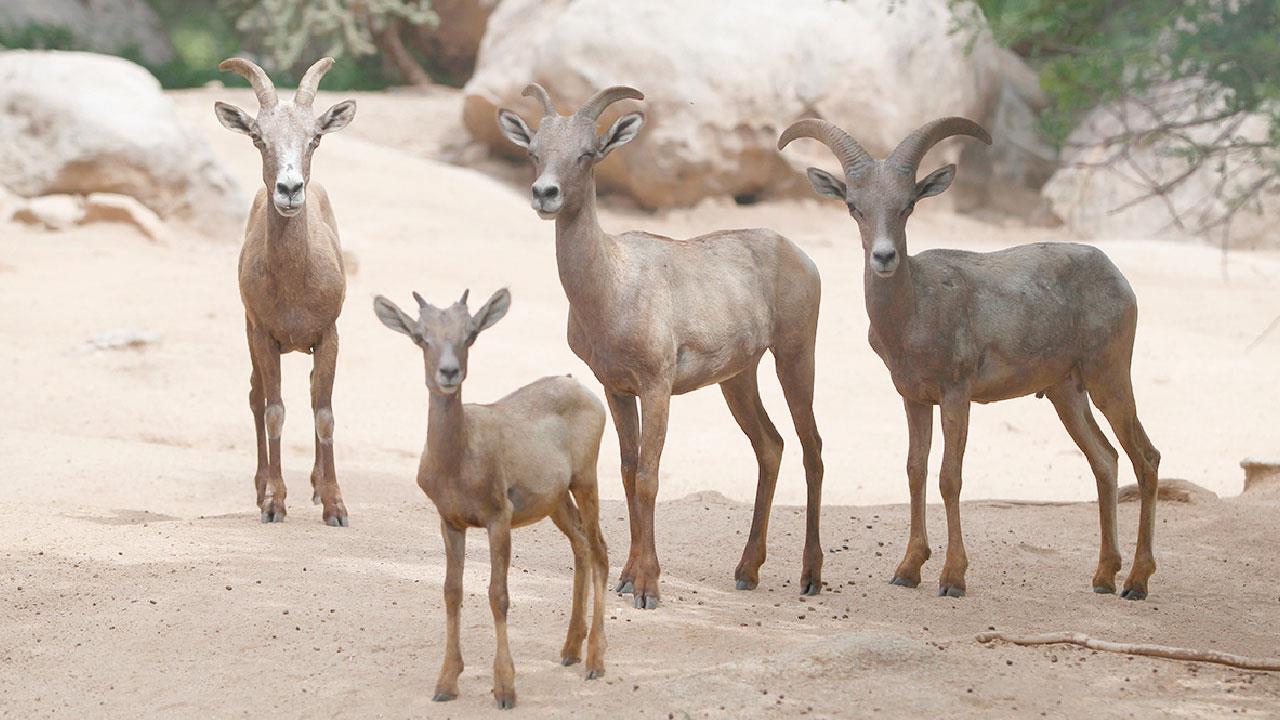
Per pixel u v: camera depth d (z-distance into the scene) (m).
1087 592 31.61
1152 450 32.12
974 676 24.08
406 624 27.09
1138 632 28.14
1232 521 37.44
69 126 83.81
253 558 31.61
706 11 100.88
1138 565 31.44
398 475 44.94
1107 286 32.31
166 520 36.34
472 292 75.44
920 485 31.41
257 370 38.62
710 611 28.72
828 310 75.44
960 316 30.45
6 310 66.31
